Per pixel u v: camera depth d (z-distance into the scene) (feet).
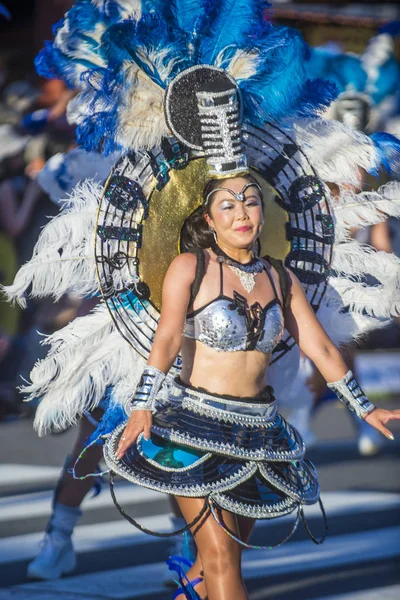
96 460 48.70
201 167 37.58
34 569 49.32
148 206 37.17
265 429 34.32
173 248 37.42
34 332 88.74
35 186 89.56
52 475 73.92
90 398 38.27
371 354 106.32
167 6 37.04
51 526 49.88
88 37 36.94
